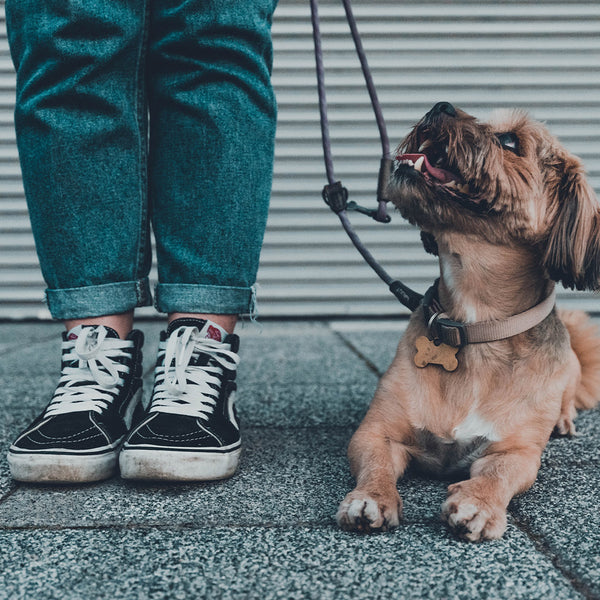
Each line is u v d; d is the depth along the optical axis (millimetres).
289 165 2594
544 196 1293
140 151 1267
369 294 2656
